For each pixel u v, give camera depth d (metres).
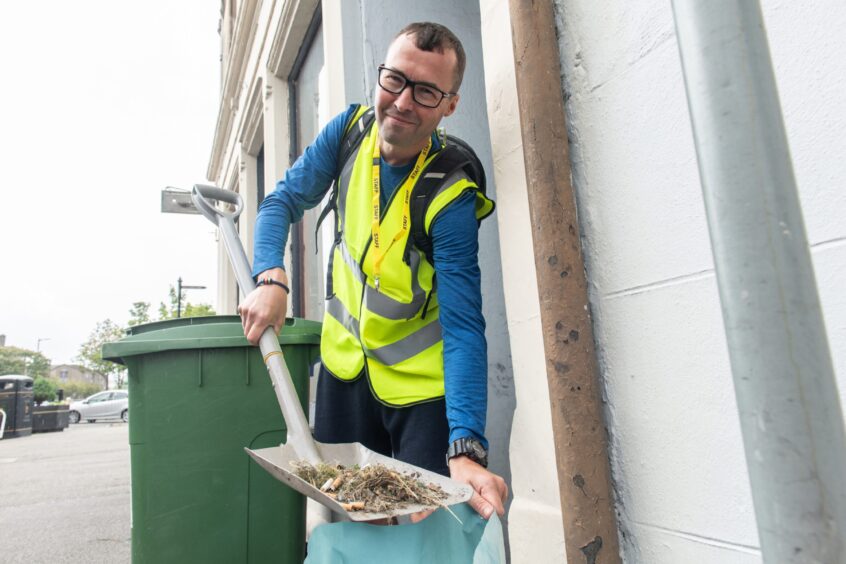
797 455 0.47
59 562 2.85
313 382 3.36
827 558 0.46
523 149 1.38
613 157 1.25
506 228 1.58
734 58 0.51
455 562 1.06
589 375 1.24
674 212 1.11
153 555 1.73
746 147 0.50
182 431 1.78
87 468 6.89
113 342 1.75
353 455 1.43
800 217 0.50
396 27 2.73
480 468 1.18
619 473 1.22
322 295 4.02
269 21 4.98
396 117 1.38
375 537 1.05
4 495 4.88
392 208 1.47
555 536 1.34
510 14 1.43
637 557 1.18
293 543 1.83
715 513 1.03
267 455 1.31
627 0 1.22
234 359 1.84
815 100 0.89
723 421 1.02
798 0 0.92
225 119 8.47
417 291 1.49
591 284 1.30
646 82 1.17
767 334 0.48
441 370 1.48
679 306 1.10
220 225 1.84
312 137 4.48
